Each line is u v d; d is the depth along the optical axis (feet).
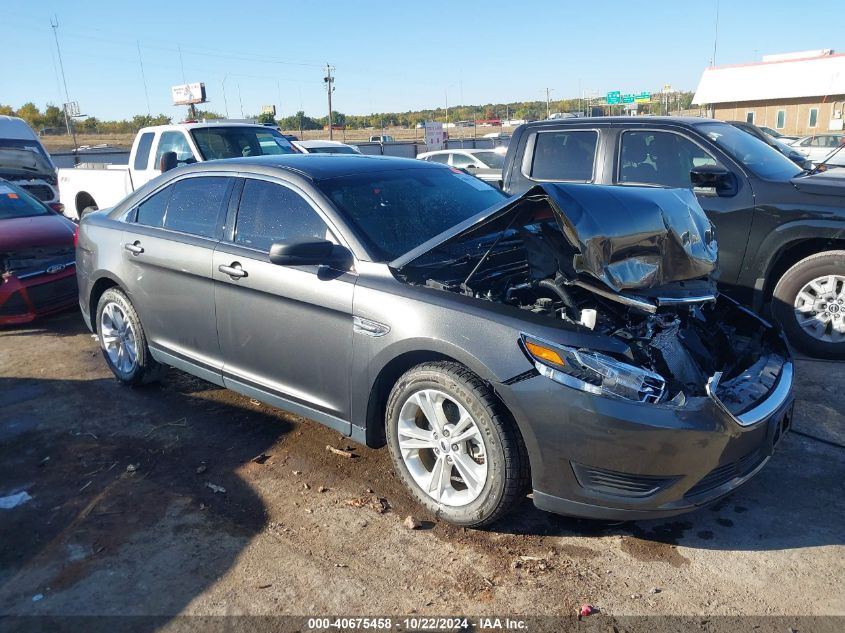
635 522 10.98
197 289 14.19
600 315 10.88
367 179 13.66
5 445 14.19
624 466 9.45
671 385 10.09
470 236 11.45
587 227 10.43
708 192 18.37
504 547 10.39
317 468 12.84
